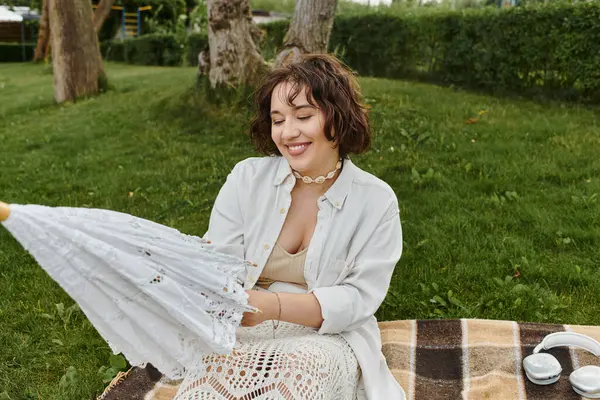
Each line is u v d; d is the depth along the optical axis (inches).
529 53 360.5
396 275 153.0
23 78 730.8
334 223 91.0
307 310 85.0
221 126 309.3
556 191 204.2
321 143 87.4
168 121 334.0
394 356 114.9
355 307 87.4
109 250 70.6
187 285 76.6
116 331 73.4
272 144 96.0
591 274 149.6
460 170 227.8
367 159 241.8
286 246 92.6
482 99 354.6
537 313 133.5
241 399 76.4
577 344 112.0
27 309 142.2
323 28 292.0
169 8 1104.2
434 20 418.6
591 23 333.7
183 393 78.7
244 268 90.4
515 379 107.4
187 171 251.1
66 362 121.6
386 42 458.0
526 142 258.2
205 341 74.2
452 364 112.4
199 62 340.2
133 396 104.5
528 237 171.6
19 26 1301.7
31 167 280.8
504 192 206.2
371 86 380.8
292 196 93.5
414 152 249.3
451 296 141.6
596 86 338.3
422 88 386.0
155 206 215.8
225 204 96.0
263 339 90.0
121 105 406.0
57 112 431.2
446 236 172.7
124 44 903.1
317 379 78.6
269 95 89.7
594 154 237.8
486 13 385.4
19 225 67.2
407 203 198.8
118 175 255.3
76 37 477.4
